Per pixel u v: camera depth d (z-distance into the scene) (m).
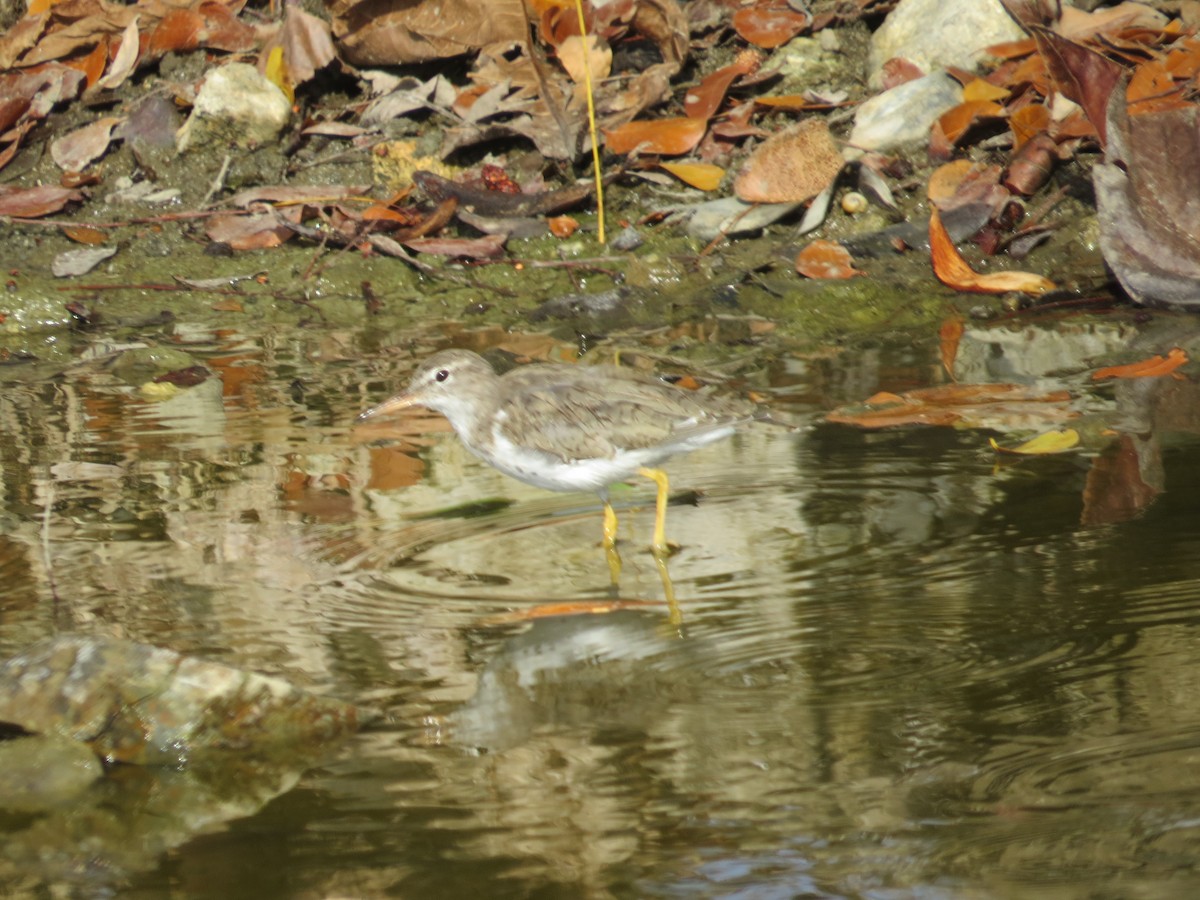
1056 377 12.70
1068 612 8.62
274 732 7.86
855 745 7.41
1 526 10.45
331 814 7.14
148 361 14.22
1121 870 6.28
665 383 10.88
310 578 9.65
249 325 15.29
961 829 6.64
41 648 8.23
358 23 18.25
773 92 17.91
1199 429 11.32
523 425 10.52
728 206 16.31
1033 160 15.98
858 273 15.34
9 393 13.48
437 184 16.66
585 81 17.39
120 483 11.25
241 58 18.67
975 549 9.58
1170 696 7.62
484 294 15.73
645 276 15.67
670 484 11.19
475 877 6.55
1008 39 17.19
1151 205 14.52
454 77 18.53
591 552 10.12
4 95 18.12
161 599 9.32
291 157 17.78
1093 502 10.13
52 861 6.97
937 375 12.95
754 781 7.14
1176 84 15.89
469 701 8.09
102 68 18.39
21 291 15.66
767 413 10.70
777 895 6.27
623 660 8.47
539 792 7.18
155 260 16.56
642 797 7.08
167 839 7.09
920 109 16.73
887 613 8.80
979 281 14.84
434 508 10.90
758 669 8.27
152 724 7.91
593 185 16.80
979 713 7.62
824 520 10.26
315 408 12.95
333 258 16.39
